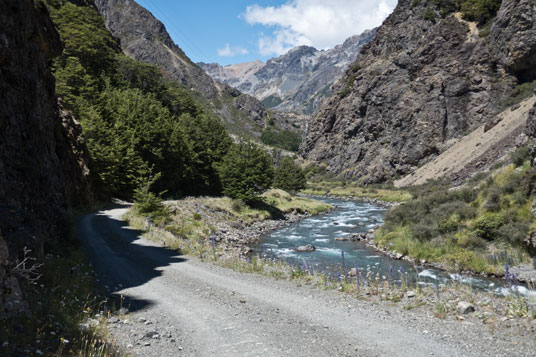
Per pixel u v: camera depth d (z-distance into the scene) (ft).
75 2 389.80
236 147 163.12
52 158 69.41
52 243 48.73
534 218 59.00
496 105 303.27
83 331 23.34
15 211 37.63
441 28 359.66
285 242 100.73
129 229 80.64
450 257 62.13
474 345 22.09
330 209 206.69
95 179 129.29
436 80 342.64
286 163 328.08
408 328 25.73
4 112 48.85
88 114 145.89
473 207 72.69
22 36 59.36
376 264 65.87
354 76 514.27
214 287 39.24
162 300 34.14
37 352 17.61
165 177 176.45
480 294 34.40
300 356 21.33
